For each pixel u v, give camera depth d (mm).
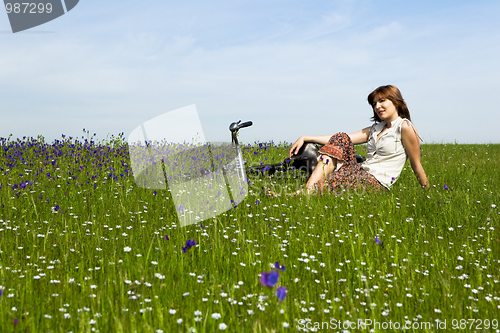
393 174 5512
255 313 2121
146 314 2092
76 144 11352
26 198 4945
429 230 3979
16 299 2186
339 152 5332
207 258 2953
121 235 3559
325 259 3012
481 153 11703
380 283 2619
